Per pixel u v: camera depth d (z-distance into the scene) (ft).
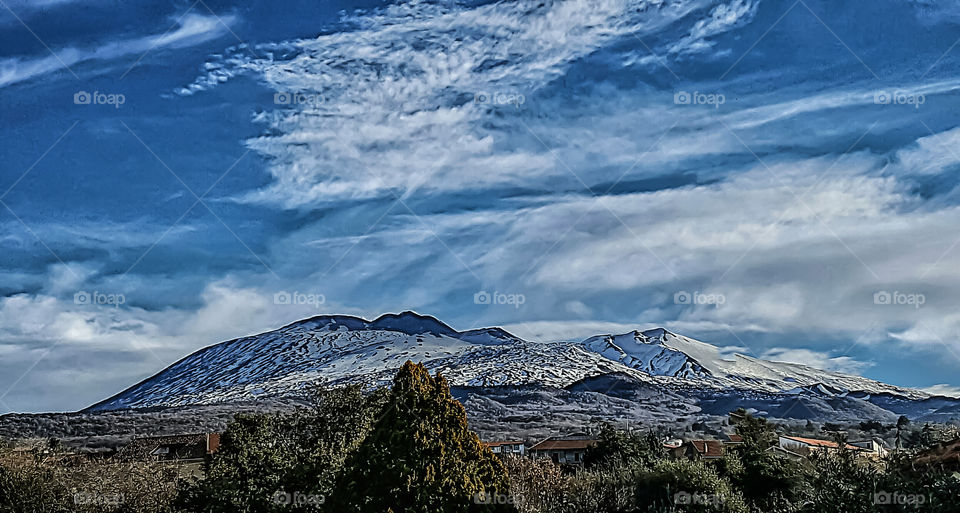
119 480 78.84
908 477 51.26
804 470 75.51
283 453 70.64
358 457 52.06
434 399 52.95
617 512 82.38
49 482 72.49
